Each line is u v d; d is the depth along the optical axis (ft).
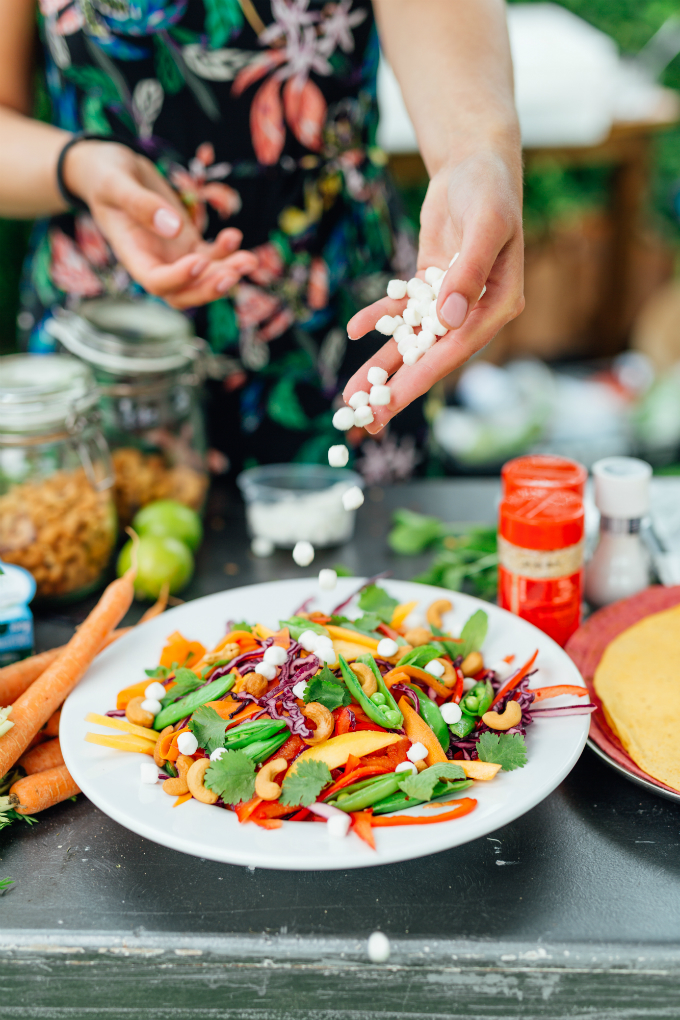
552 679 3.03
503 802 2.47
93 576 4.21
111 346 4.32
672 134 13.07
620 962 2.32
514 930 2.40
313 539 4.59
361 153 5.48
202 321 5.49
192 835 2.40
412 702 2.91
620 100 11.95
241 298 5.45
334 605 3.67
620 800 2.89
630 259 13.19
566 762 2.62
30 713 3.03
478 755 2.68
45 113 8.00
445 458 10.39
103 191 4.09
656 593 3.78
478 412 11.29
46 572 4.04
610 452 10.62
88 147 4.29
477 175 2.79
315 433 5.87
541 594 3.53
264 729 2.74
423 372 2.76
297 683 2.90
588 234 13.21
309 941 2.38
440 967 2.37
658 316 12.90
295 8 4.88
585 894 2.52
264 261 5.40
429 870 2.63
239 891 2.58
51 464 4.05
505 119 3.39
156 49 4.89
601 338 13.82
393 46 4.06
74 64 4.96
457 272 2.52
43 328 5.60
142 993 2.46
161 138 5.12
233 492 5.54
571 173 12.80
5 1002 2.49
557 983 2.36
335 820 2.41
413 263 5.99
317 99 5.15
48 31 4.94
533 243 13.08
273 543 4.67
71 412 4.00
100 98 5.05
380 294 5.76
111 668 3.27
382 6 4.13
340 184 5.40
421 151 3.71
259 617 3.60
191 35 4.86
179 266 3.87
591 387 12.32
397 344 3.06
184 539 4.42
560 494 3.58
